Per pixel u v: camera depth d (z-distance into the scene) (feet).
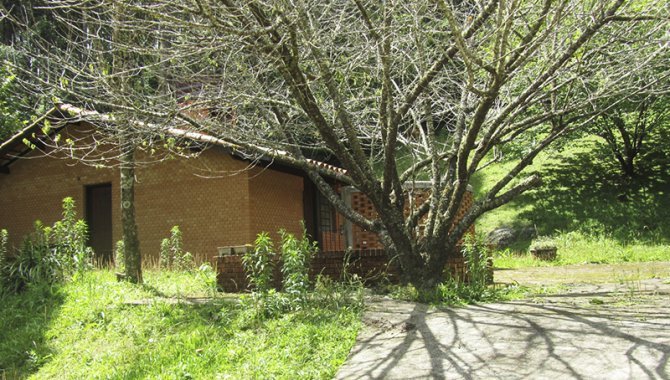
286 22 21.91
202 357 20.63
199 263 48.26
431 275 27.43
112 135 27.86
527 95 24.93
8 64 25.16
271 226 50.57
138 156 51.70
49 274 32.50
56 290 30.66
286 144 29.73
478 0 23.98
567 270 46.09
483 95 22.97
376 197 27.30
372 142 32.99
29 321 27.71
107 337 24.70
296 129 30.66
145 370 20.59
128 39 26.20
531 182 28.27
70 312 27.55
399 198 28.48
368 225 29.40
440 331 20.20
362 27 26.91
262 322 22.97
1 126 48.93
